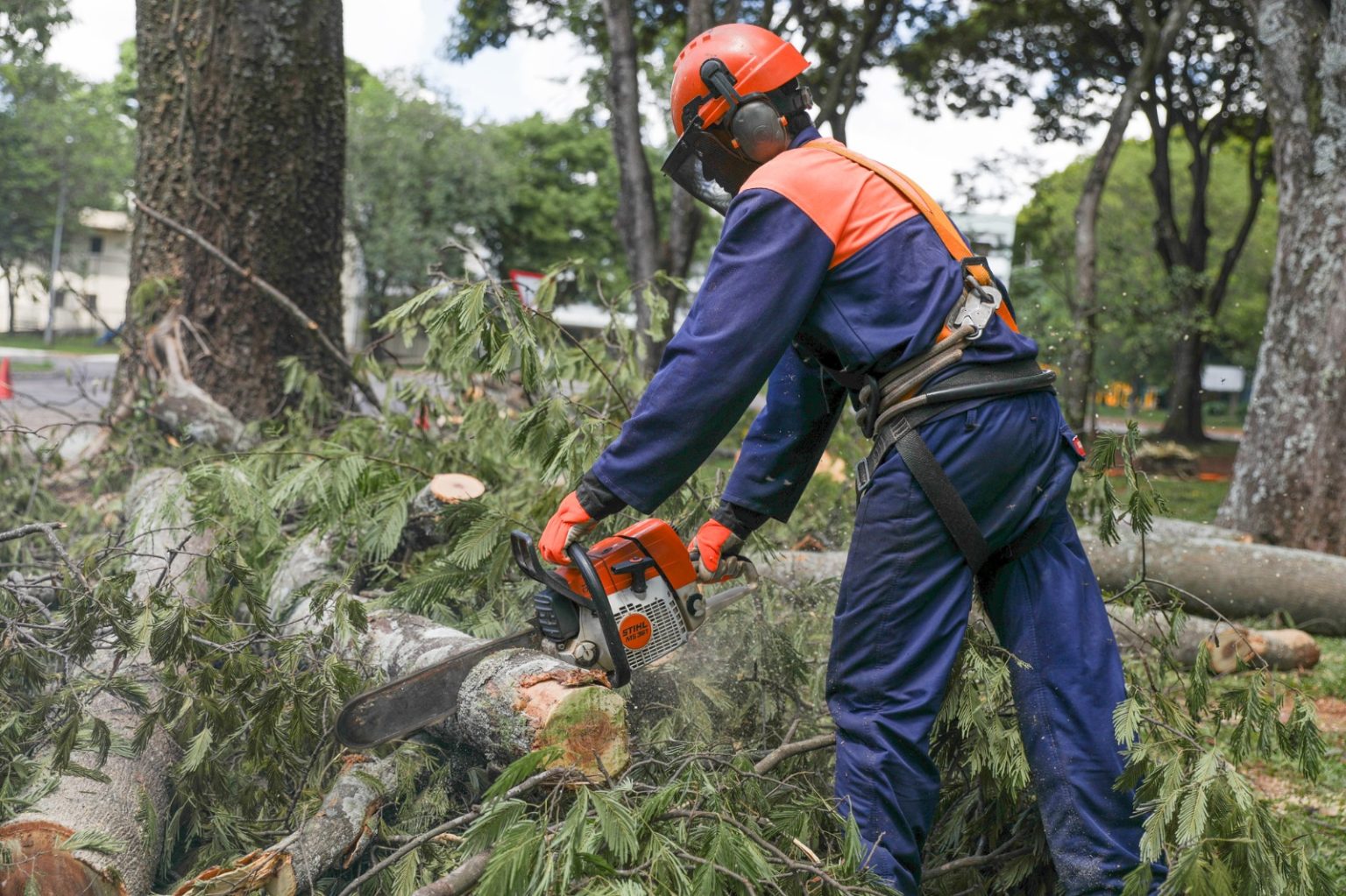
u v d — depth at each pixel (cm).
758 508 201
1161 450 1425
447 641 224
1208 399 4156
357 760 203
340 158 586
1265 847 165
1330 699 418
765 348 168
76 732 196
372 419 375
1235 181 3136
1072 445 183
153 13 572
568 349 320
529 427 251
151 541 290
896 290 172
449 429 388
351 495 280
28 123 3397
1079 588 181
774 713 235
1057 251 1861
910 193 178
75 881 181
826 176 173
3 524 410
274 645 228
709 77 185
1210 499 1047
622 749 186
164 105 575
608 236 3566
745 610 245
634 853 147
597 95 1370
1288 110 663
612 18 929
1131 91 1186
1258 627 499
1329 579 505
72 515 427
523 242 3512
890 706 176
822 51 1356
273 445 320
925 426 170
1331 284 644
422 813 202
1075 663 176
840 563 356
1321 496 645
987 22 1606
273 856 182
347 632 223
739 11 853
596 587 178
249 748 208
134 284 582
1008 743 187
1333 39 639
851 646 179
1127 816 174
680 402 168
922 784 175
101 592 223
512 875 143
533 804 168
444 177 3200
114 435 503
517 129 3534
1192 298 1812
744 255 170
